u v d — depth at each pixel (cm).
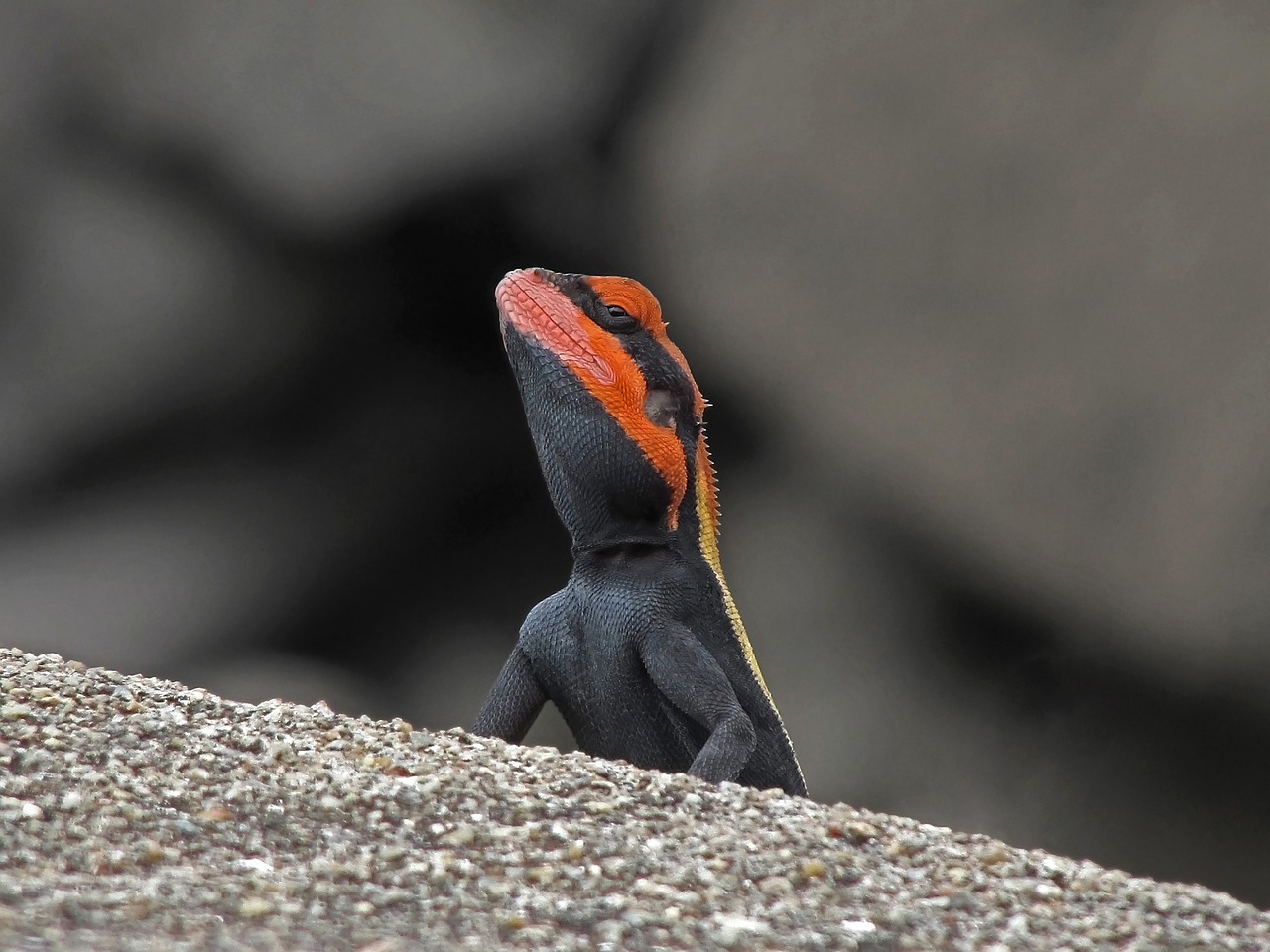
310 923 891
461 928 924
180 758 1197
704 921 974
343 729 1389
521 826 1136
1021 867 1176
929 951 965
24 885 873
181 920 850
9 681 1370
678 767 1689
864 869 1127
